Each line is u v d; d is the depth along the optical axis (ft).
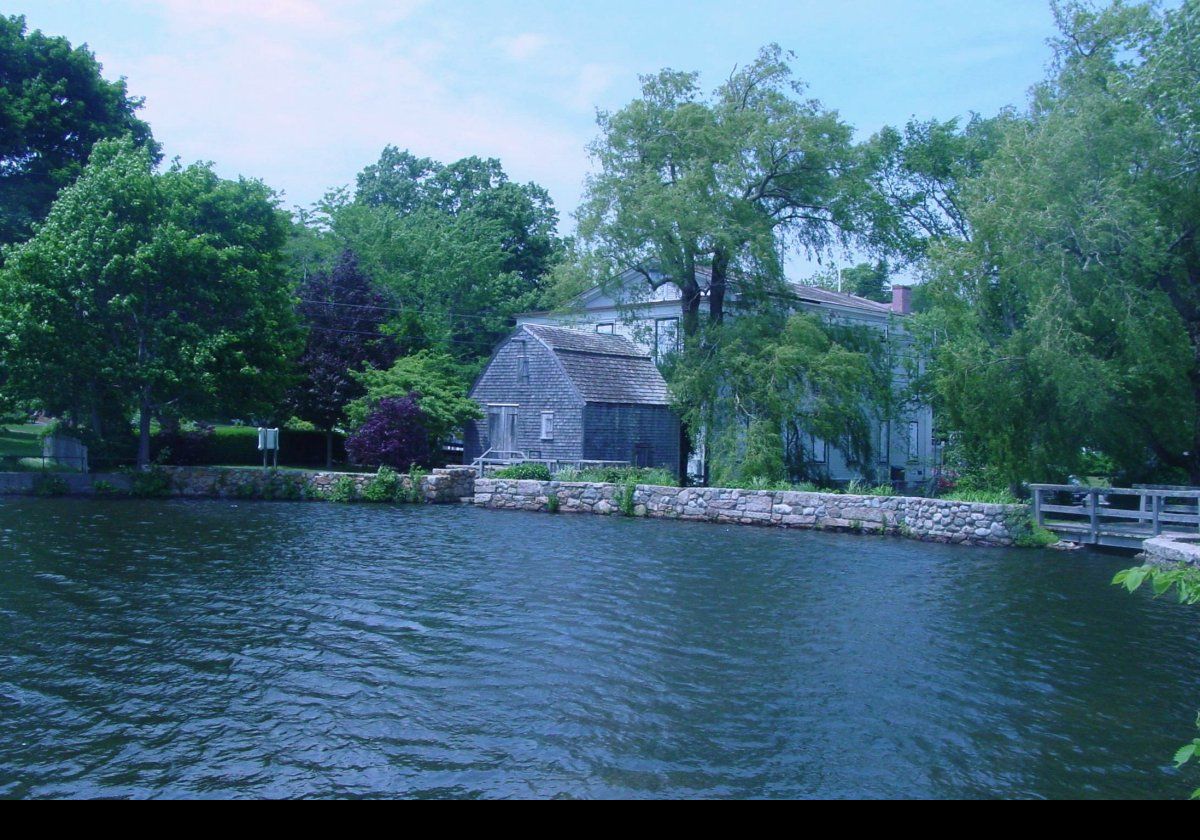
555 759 24.61
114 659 32.55
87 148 123.54
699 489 85.71
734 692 30.50
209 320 103.81
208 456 120.26
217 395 104.47
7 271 95.96
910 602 46.19
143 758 24.06
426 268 172.96
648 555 60.49
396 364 123.34
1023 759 25.30
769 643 37.01
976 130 147.84
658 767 24.30
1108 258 73.26
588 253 108.88
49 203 120.37
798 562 58.85
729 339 102.06
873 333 111.24
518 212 214.07
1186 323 75.56
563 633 37.70
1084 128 72.13
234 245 108.88
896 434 136.67
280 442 132.46
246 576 49.11
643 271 111.04
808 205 108.58
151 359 99.60
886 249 114.11
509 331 179.83
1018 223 74.54
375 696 29.19
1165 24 74.08
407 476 100.07
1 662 31.89
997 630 40.34
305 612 40.47
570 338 116.78
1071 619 42.86
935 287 83.56
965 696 30.60
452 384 123.54
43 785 22.38
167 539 63.10
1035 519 70.28
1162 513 68.80
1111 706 29.78
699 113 103.50
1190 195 71.72
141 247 96.32
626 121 106.32
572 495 92.58
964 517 71.51
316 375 126.62
